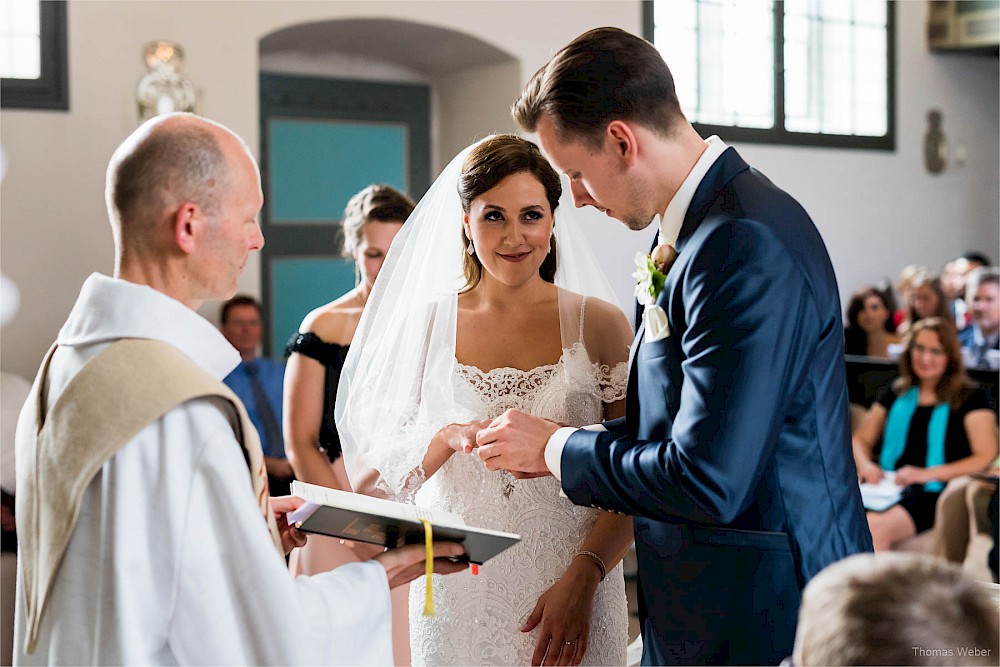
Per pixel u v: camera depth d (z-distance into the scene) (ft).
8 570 10.30
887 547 14.30
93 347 4.81
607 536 6.82
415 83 22.75
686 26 22.53
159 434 4.57
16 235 16.60
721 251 5.08
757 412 4.90
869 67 25.16
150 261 4.92
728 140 23.07
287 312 21.35
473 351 7.02
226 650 4.56
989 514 13.66
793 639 5.24
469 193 6.77
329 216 21.80
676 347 5.39
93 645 4.55
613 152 5.37
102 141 17.04
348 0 18.89
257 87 18.42
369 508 5.11
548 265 7.21
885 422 15.79
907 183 25.67
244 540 4.58
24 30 16.78
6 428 12.80
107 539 4.50
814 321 5.12
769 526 5.26
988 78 26.63
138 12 17.17
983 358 18.25
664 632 5.72
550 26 20.70
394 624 8.64
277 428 16.44
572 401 6.89
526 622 6.79
